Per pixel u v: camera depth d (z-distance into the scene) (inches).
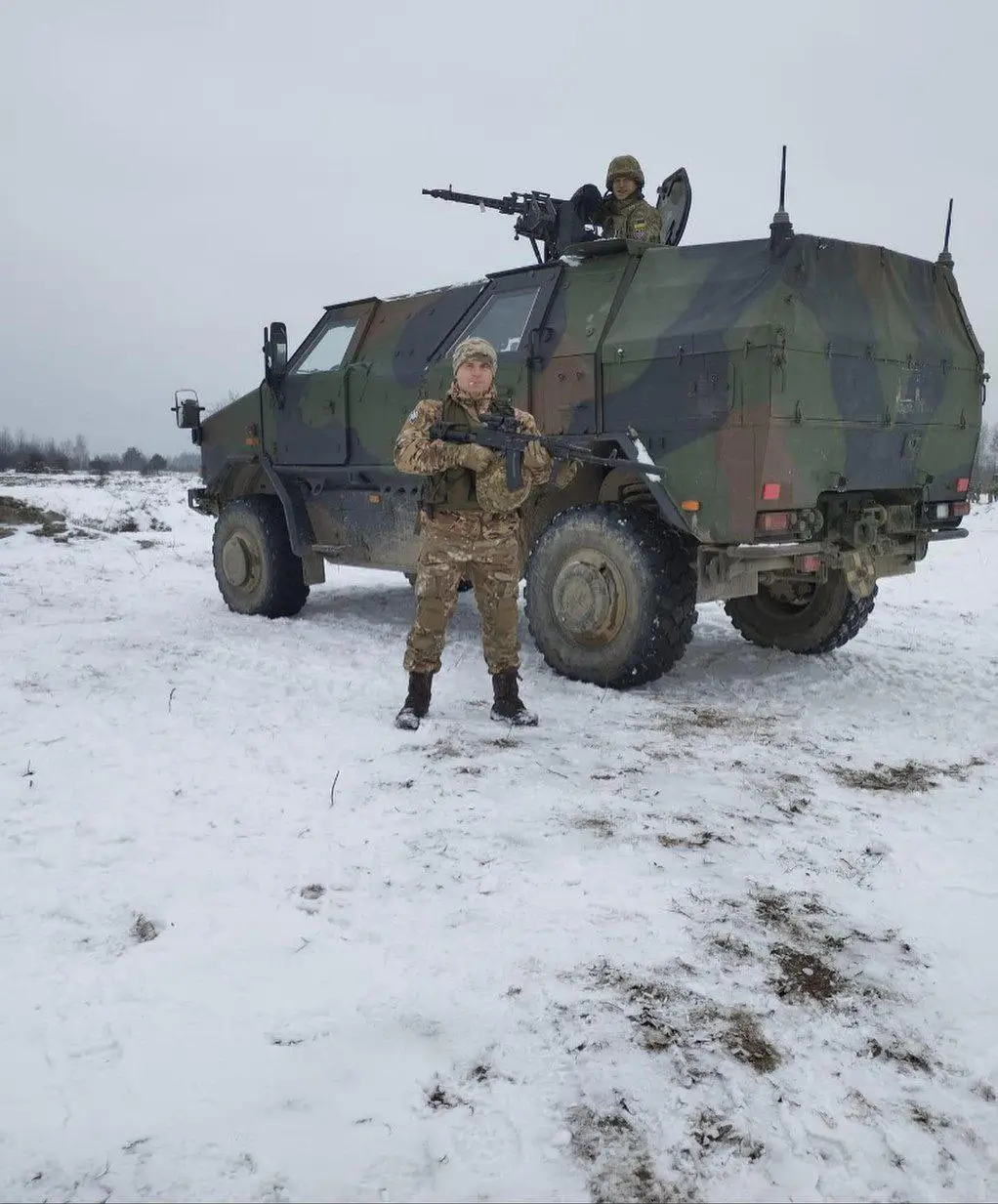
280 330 272.8
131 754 144.6
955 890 105.9
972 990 86.1
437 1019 79.0
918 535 211.2
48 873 105.6
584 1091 70.7
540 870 107.0
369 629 257.9
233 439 292.7
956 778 144.0
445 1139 65.8
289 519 270.4
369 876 105.0
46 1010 79.9
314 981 84.5
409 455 153.8
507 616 163.8
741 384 171.8
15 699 172.1
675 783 137.5
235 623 265.9
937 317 212.4
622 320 192.7
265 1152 64.1
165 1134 65.7
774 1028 79.4
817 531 187.3
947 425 211.9
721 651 236.2
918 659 226.5
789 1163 65.1
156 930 93.6
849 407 184.2
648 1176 63.4
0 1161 62.9
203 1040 76.0
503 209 273.4
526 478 154.7
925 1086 73.3
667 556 187.2
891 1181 64.0
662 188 271.3
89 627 252.1
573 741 156.7
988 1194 63.1
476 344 155.1
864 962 90.3
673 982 85.3
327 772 138.3
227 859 109.0
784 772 144.4
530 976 85.6
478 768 140.6
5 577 342.6
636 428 188.1
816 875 108.7
